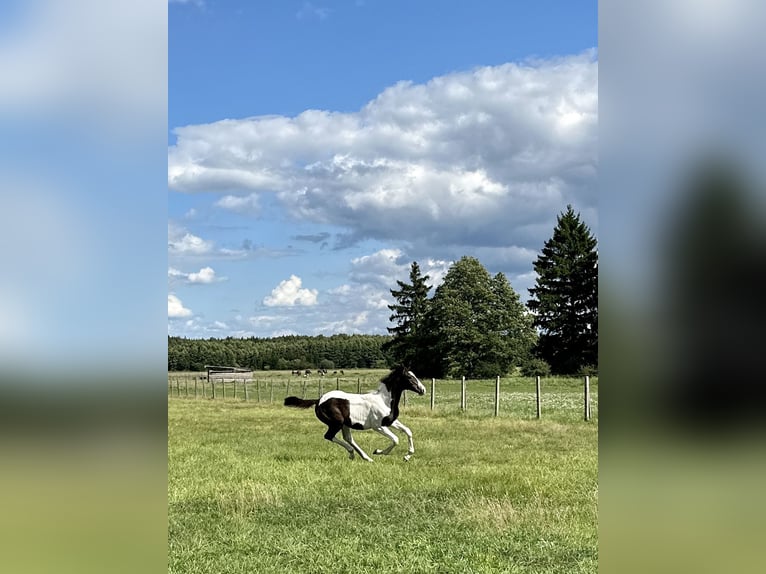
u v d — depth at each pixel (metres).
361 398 14.20
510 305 71.81
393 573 5.94
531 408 27.50
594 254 62.97
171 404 35.34
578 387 43.03
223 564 6.19
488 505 8.37
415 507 8.66
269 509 8.63
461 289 71.62
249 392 48.94
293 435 18.28
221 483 10.08
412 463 12.83
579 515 7.98
